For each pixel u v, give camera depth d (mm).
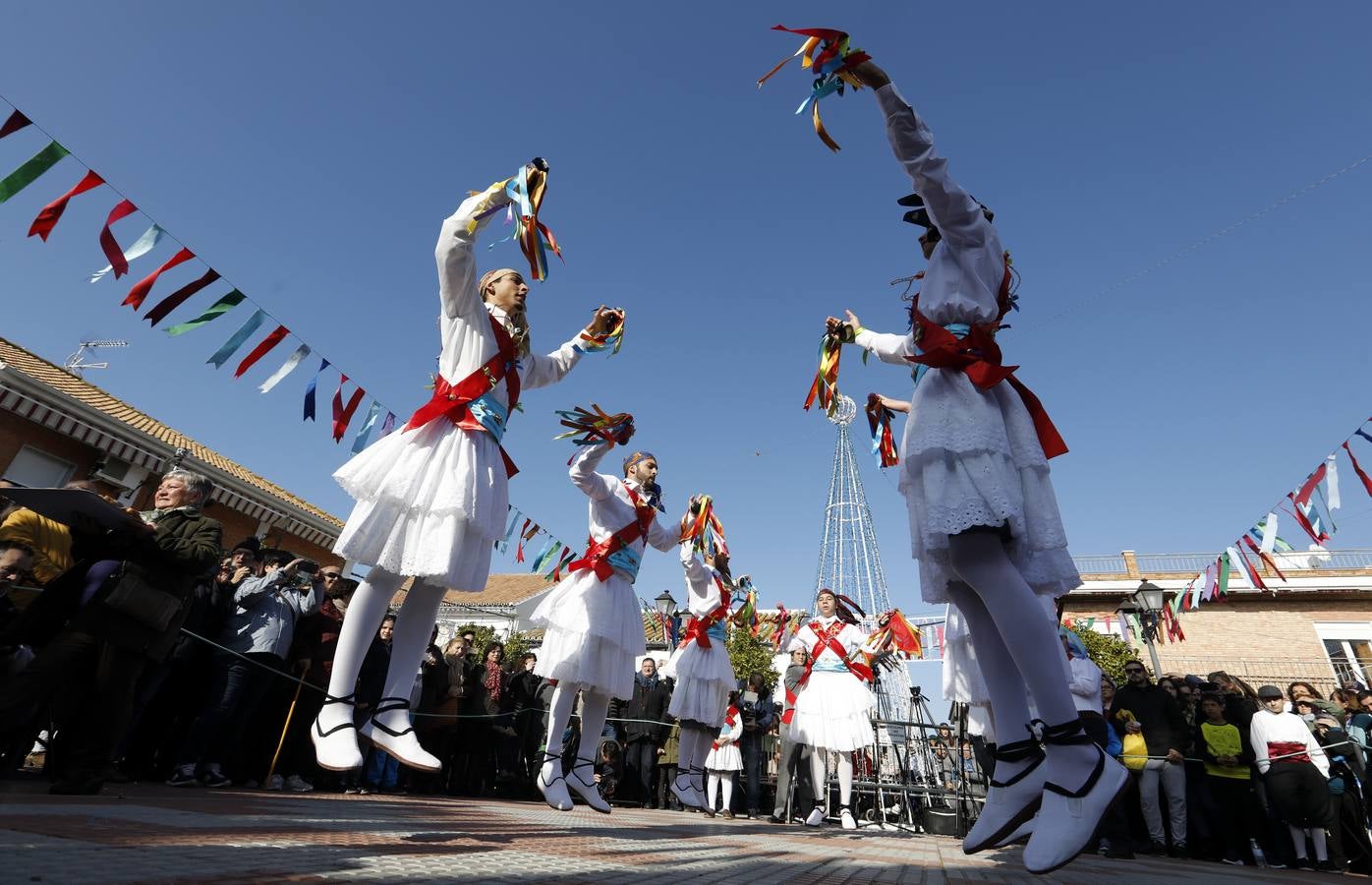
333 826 2111
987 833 2197
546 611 4629
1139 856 6305
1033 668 2078
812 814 6734
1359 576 21125
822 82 2344
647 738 9195
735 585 7617
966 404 2285
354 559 2498
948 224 2486
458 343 2893
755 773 8820
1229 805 6676
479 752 7957
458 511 2529
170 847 1274
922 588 2586
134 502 14414
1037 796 2189
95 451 14109
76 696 3154
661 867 1766
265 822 2021
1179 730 6844
